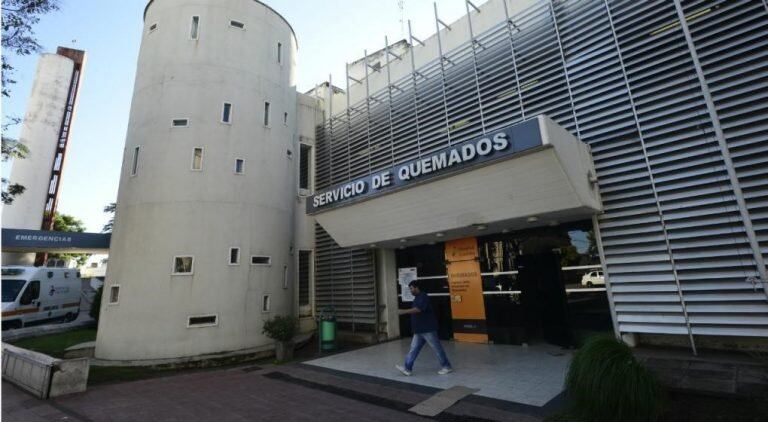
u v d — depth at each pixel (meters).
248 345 9.96
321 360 8.73
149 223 9.81
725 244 5.80
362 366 7.89
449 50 10.49
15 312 13.69
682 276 6.17
